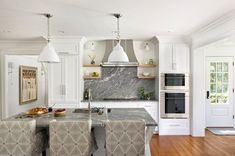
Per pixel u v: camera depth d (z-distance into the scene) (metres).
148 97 6.07
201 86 5.48
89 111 3.62
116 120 2.83
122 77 6.22
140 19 3.80
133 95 6.21
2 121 2.62
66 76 5.45
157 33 5.04
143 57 6.18
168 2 2.94
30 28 4.42
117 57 3.51
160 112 5.58
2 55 5.68
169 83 5.55
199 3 2.98
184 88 5.56
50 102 5.45
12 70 6.30
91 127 2.84
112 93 6.20
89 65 5.96
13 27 4.31
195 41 5.36
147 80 6.23
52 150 2.63
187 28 4.49
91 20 3.86
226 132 5.84
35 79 8.07
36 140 2.75
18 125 2.59
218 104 6.50
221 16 3.59
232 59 6.45
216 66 6.50
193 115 5.45
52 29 4.54
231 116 6.49
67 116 3.30
